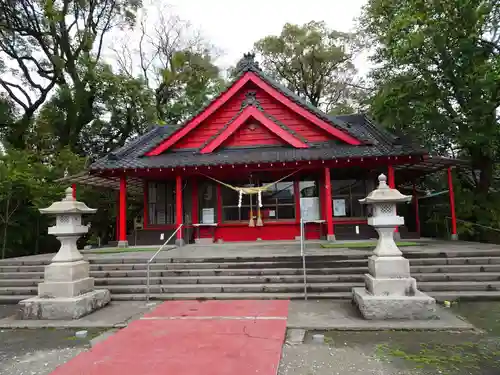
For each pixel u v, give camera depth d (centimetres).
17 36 2416
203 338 535
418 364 440
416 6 1437
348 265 871
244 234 1469
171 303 753
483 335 538
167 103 3116
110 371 429
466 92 1447
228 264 905
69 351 514
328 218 1275
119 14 2794
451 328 561
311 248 1111
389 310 606
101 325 625
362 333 556
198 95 3002
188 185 1512
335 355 471
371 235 1375
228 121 1480
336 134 1354
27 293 874
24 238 1623
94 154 2758
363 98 2617
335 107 3494
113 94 2544
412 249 951
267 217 1475
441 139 1750
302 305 713
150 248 1241
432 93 1533
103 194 2130
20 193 1542
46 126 2380
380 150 1246
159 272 898
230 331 564
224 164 1253
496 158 1677
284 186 1475
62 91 2377
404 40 1478
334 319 615
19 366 465
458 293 741
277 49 3384
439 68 1540
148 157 1416
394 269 632
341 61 3388
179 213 1335
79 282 719
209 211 1498
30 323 649
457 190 1614
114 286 855
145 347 504
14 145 2330
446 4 1402
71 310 670
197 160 1312
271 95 1440
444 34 1430
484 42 1534
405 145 1255
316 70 3494
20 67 2441
